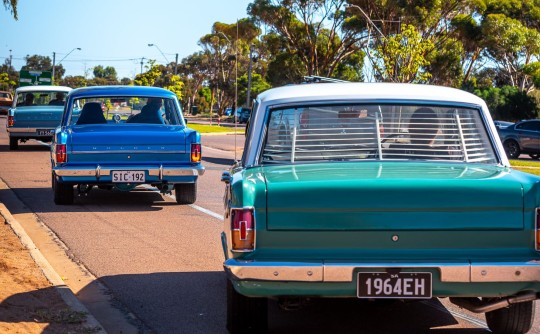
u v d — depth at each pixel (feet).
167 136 40.09
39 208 41.68
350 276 15.52
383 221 15.80
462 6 229.45
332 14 249.14
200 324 20.48
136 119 42.68
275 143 19.69
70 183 39.78
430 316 21.26
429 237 15.87
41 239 32.71
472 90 242.58
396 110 19.83
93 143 39.32
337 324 20.38
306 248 15.88
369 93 19.93
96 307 22.25
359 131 19.75
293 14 250.98
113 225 36.29
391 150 19.72
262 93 21.06
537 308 22.49
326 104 19.81
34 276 24.14
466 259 15.78
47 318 19.49
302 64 262.26
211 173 64.34
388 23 222.89
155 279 25.63
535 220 15.96
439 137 19.77
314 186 15.79
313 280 15.53
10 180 55.01
